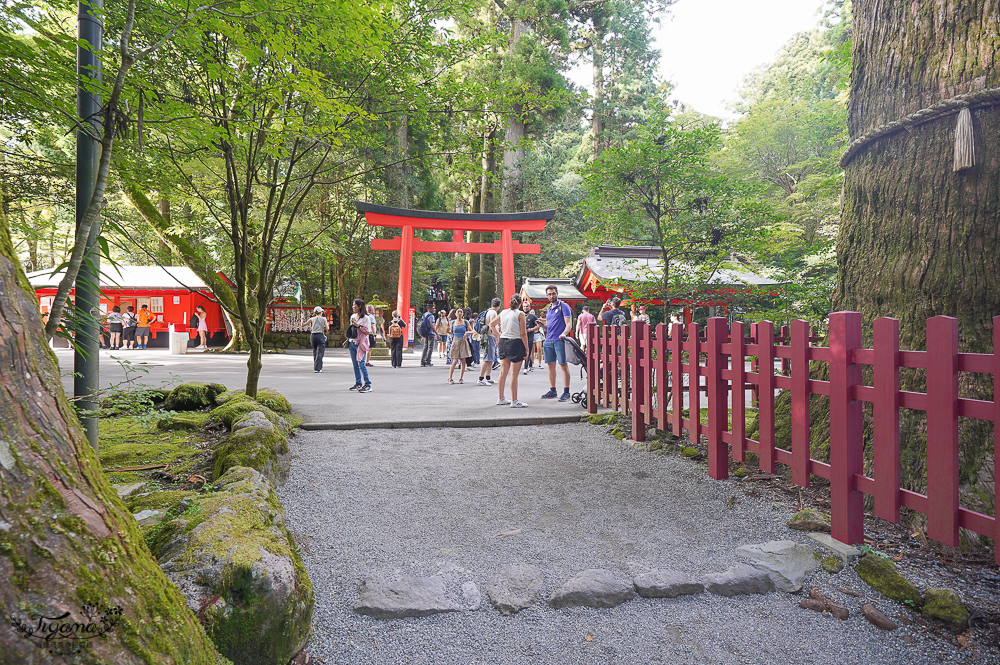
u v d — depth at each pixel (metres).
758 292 6.58
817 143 19.62
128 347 22.84
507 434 5.78
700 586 2.64
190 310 23.98
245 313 6.20
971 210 3.35
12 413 1.07
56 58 2.96
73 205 5.92
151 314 23.75
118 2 3.97
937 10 3.55
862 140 3.95
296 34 3.53
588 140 39.53
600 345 6.57
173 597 1.35
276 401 6.48
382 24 3.59
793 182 20.88
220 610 1.86
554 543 3.19
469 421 6.11
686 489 4.04
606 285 7.23
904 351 2.63
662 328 4.93
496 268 34.16
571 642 2.25
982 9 3.36
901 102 3.74
